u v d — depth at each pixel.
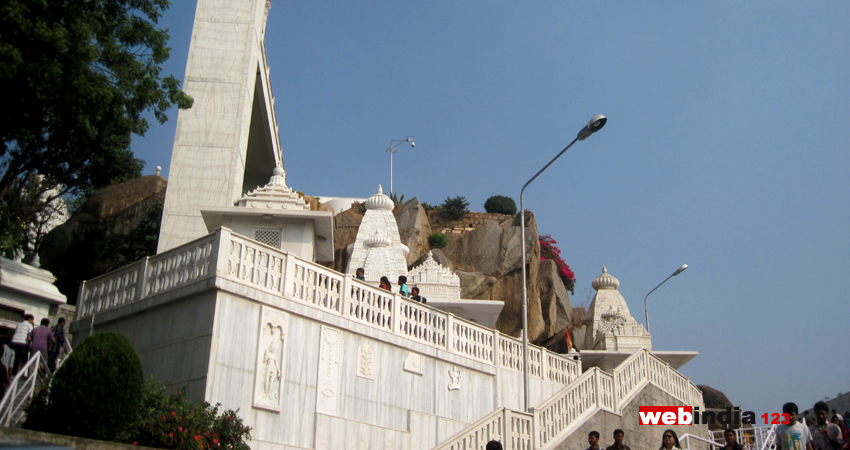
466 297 38.97
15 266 16.23
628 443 19.62
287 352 14.57
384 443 15.88
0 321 15.67
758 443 21.97
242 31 27.05
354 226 42.59
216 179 24.78
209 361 13.10
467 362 18.42
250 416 13.55
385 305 17.08
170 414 11.31
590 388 18.83
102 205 33.47
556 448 16.30
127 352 11.00
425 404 17.09
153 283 15.34
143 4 15.68
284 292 14.86
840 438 11.04
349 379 15.61
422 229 43.25
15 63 11.93
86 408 10.27
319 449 14.54
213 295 13.68
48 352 14.51
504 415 15.17
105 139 25.47
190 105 16.45
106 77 14.41
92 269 28.86
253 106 32.09
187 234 24.06
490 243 41.34
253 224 22.56
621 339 29.95
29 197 25.05
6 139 14.67
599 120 16.70
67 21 13.28
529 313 39.06
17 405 11.89
